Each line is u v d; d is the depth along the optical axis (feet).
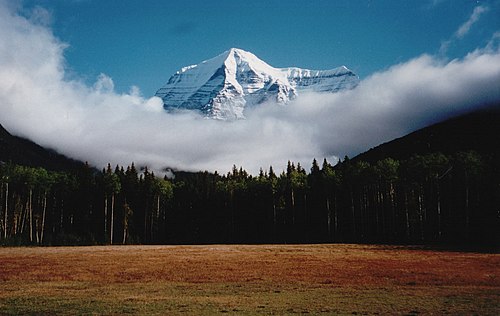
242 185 400.06
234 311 70.90
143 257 187.62
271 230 375.04
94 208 374.02
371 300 80.79
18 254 205.05
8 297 87.04
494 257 177.58
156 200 395.34
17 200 333.83
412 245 256.93
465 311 69.87
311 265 150.10
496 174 269.85
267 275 122.62
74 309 73.87
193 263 159.74
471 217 285.02
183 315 67.87
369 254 198.70
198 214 395.75
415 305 75.36
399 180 308.81
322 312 69.82
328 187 352.49
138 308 74.13
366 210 338.95
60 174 378.94
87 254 205.16
